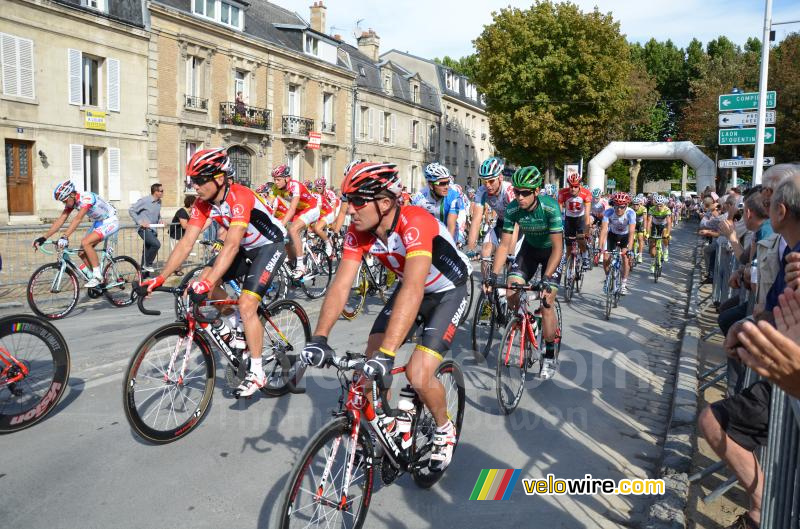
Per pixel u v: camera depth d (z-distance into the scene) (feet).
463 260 10.17
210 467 10.83
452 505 9.91
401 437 9.48
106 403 13.73
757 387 7.97
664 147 92.38
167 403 12.02
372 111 115.65
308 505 7.80
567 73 97.91
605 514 9.76
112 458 11.05
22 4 56.90
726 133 32.19
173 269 12.76
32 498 9.57
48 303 23.20
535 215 16.03
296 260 26.17
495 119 102.94
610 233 30.37
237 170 85.56
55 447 11.46
